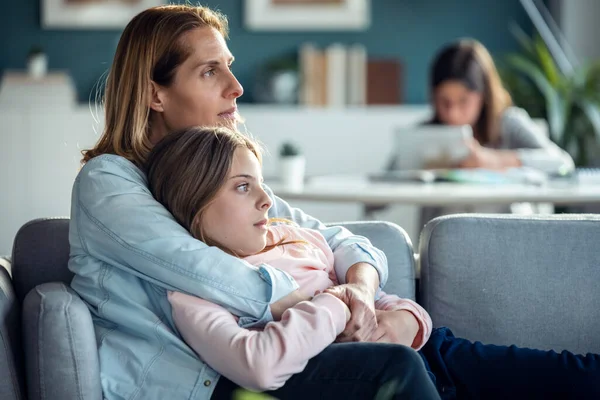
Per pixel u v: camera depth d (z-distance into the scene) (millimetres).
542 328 2303
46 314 1826
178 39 2178
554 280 2316
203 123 2207
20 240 2258
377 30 6367
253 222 1968
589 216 2406
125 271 1958
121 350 1897
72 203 2041
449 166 4094
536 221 2371
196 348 1829
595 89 5820
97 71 6211
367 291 1998
